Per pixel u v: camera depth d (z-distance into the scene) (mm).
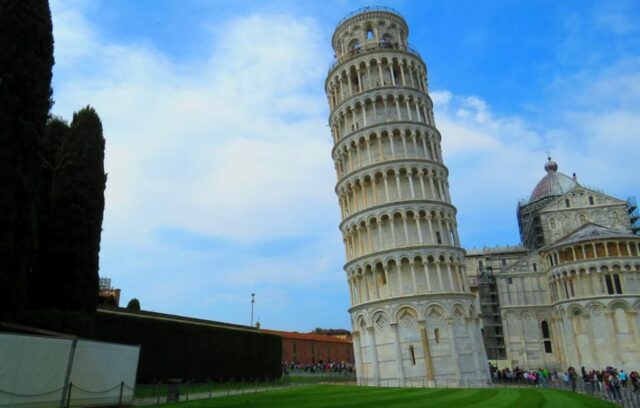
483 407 29047
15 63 30359
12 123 29406
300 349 135875
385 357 57750
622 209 97875
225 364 58812
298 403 31406
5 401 22469
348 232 66500
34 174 30438
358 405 29891
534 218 106688
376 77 69562
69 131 39781
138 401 33438
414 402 31891
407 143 65562
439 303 57219
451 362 55312
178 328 52594
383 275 61031
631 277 81312
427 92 72500
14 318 27906
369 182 65062
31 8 32031
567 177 118125
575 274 85062
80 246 36688
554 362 88812
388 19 74812
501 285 95500
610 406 33156
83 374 27438
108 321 44906
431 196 63500
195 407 28750
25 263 29016
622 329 79500
